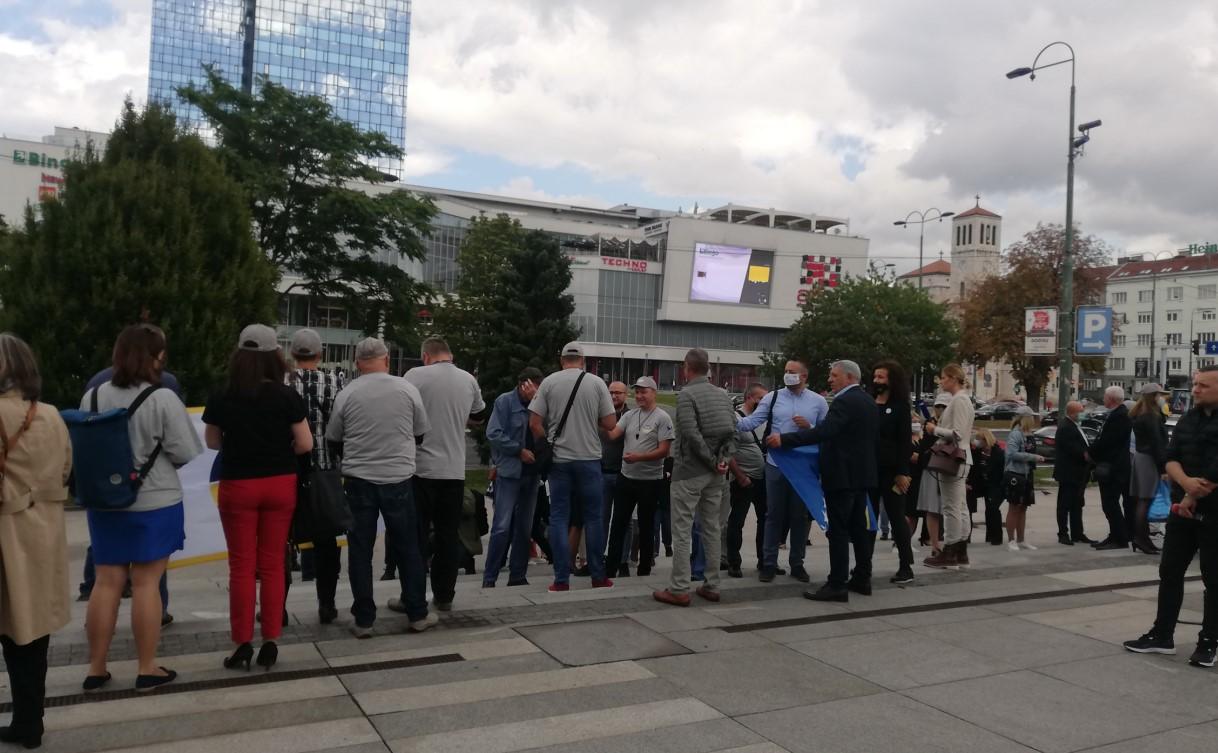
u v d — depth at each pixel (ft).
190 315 50.24
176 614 21.49
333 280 106.93
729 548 27.40
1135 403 33.45
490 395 94.02
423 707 14.85
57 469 13.15
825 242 389.60
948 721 14.79
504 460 26.21
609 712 14.84
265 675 16.33
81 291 49.06
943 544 28.94
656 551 33.88
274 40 390.01
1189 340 355.97
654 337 371.56
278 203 100.27
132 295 48.83
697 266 368.48
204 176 54.13
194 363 50.16
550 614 21.25
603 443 29.53
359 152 103.35
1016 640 19.84
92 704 14.69
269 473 16.28
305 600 23.32
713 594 23.08
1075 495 36.32
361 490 18.71
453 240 279.28
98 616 15.17
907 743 13.82
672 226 364.38
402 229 102.83
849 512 23.49
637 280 367.86
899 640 19.65
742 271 375.25
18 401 12.83
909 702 15.67
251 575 16.46
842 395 23.39
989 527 36.09
